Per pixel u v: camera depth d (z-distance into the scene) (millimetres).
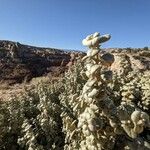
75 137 4238
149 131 3973
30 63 48844
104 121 3133
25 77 40438
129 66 8562
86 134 3098
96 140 3104
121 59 8664
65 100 8695
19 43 57469
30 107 10328
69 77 12156
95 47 2941
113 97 4809
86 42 2953
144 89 6363
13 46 53719
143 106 5578
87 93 3020
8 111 9914
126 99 5027
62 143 7535
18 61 49000
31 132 6652
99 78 2992
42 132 7820
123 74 7320
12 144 8438
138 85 6504
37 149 6266
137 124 2703
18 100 11523
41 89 12609
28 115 10070
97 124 2977
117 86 5445
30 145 6328
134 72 8039
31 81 37125
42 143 7660
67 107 8359
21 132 8195
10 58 49938
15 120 8773
